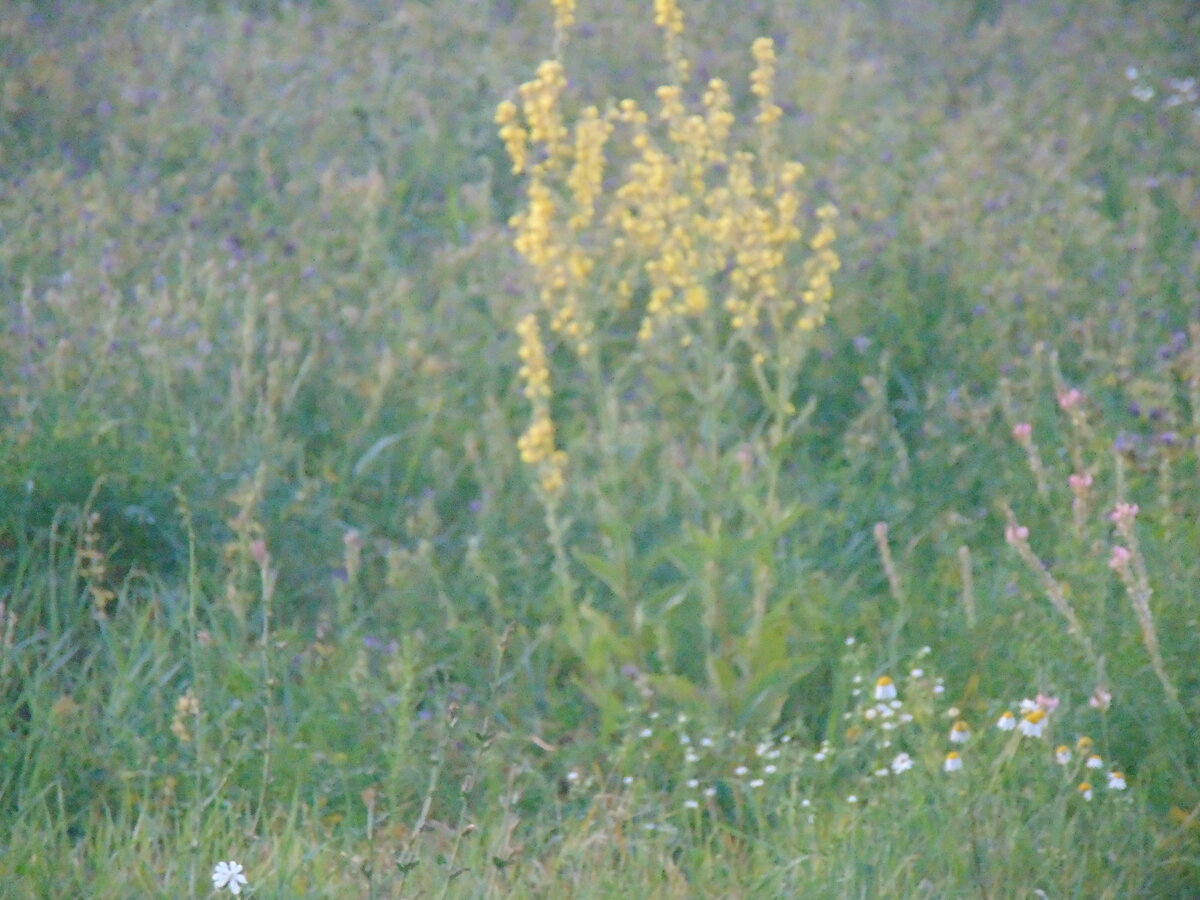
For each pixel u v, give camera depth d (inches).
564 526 349.7
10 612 320.2
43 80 602.5
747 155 338.6
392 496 434.9
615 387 383.9
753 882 282.0
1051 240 515.5
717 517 336.2
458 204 577.9
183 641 353.4
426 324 488.7
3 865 270.1
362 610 373.7
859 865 273.7
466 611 383.2
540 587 395.9
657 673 359.9
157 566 383.9
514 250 525.0
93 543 381.4
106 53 642.2
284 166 585.0
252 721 330.3
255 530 377.7
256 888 256.7
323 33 702.5
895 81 692.7
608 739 336.2
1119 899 271.4
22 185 523.2
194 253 503.8
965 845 276.4
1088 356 449.7
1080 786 287.4
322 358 466.6
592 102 645.9
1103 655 310.0
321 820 306.5
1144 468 402.9
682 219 332.8
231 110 620.7
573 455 431.8
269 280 495.2
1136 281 485.7
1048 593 316.8
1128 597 344.5
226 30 685.9
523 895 268.7
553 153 329.4
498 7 736.3
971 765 294.4
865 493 427.2
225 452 408.5
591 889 271.9
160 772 308.7
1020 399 455.8
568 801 319.3
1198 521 381.7
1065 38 732.0
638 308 497.0
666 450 424.8
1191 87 668.1
